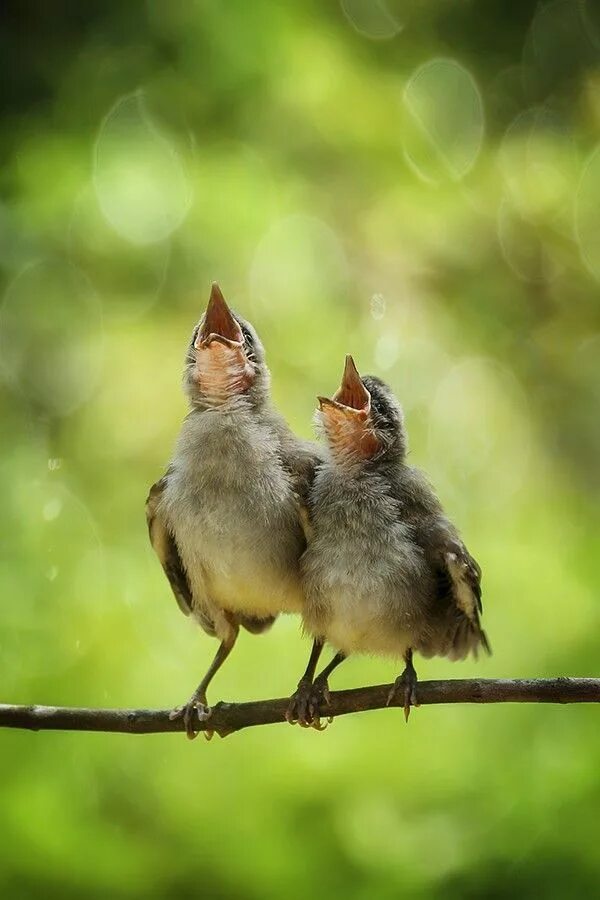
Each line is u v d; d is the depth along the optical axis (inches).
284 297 593.3
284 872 441.4
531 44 674.8
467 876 440.8
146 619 497.4
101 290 588.1
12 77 627.5
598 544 529.3
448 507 560.4
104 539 529.7
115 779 459.5
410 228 631.2
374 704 299.1
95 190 593.3
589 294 636.1
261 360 340.8
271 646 487.2
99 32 647.1
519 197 642.8
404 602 313.9
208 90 640.4
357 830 448.8
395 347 598.5
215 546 322.0
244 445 324.2
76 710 306.3
